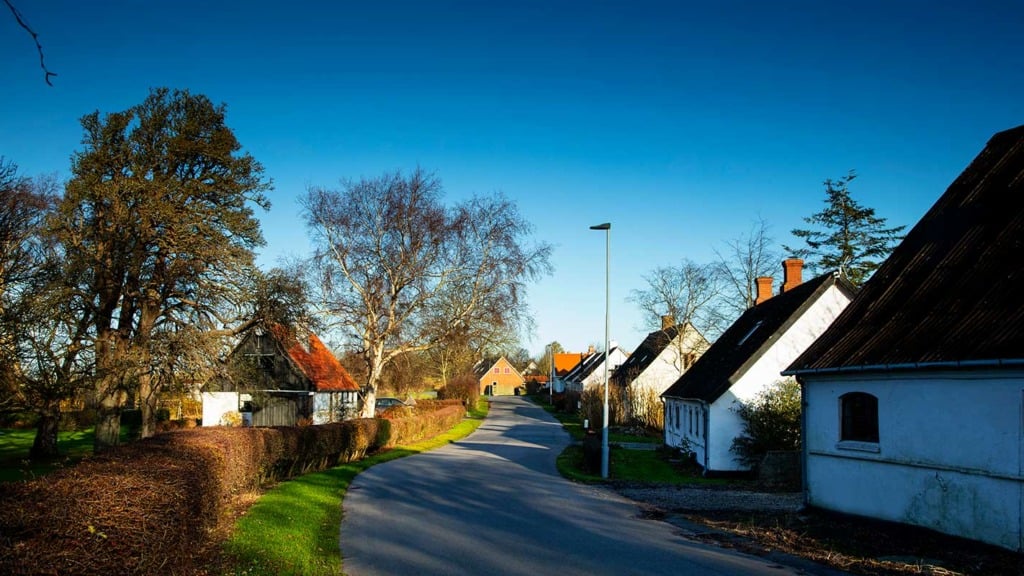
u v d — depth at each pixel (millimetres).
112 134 26750
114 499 6273
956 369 11062
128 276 26000
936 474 11578
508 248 37625
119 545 5695
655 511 15133
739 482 22078
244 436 14797
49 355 23266
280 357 43594
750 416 23812
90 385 24875
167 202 25984
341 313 36781
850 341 14234
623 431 46719
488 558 10141
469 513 14430
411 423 36906
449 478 20906
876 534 12000
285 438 18328
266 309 27297
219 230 26953
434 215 37000
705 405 24562
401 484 19219
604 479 22094
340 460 25062
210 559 8742
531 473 23188
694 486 20734
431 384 91562
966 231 13945
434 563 9797
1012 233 12680
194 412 48281
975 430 10805
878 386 13055
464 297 37906
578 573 9227
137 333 26125
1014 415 10141
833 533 12297
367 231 37219
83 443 36562
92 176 25609
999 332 10680
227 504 12844
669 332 52875
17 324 21953
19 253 24672
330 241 37062
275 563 9117
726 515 14633
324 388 45031
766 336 25359
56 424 29844
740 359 25984
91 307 24656
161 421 43562
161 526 6422
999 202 13750
